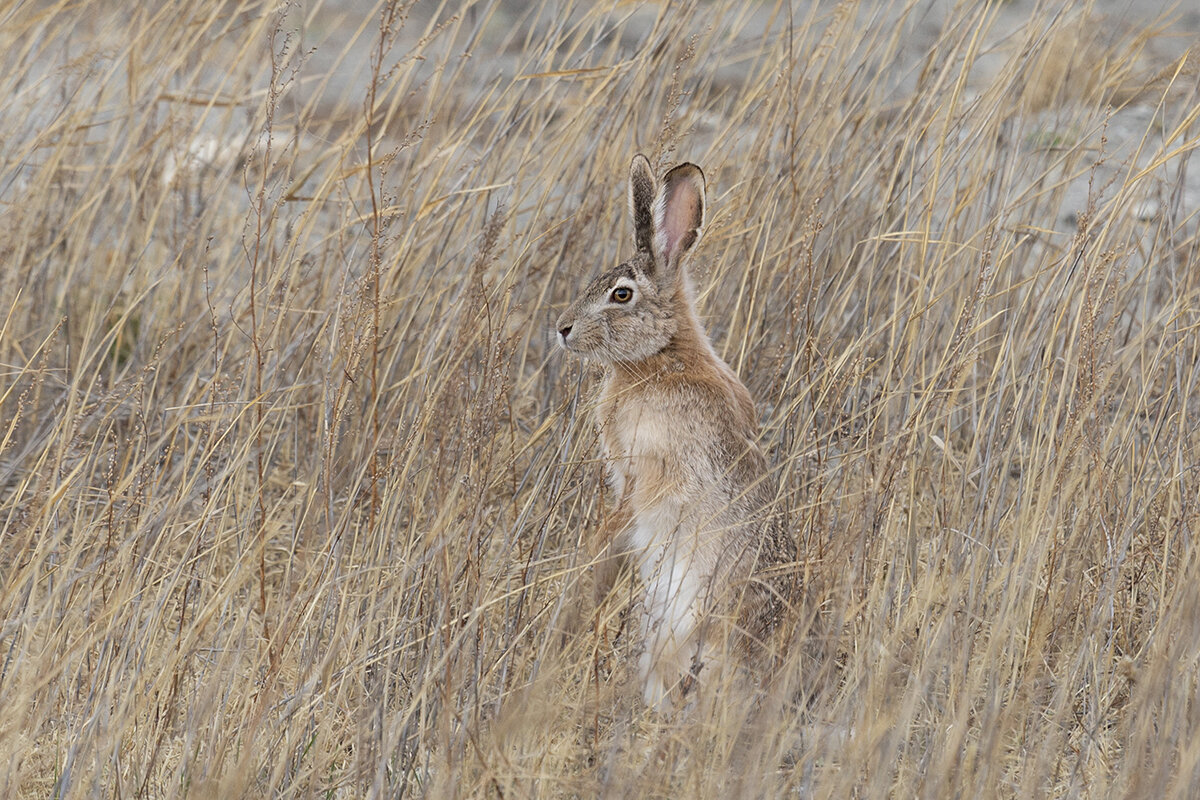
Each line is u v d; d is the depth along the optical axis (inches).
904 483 416.5
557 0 538.9
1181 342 428.8
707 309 483.5
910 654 357.4
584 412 422.3
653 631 367.6
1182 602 336.8
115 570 370.6
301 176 523.8
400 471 403.2
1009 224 513.7
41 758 335.3
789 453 425.7
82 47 622.2
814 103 509.0
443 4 490.3
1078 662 349.1
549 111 522.0
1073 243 437.1
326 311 447.8
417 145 494.0
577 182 508.7
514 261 441.7
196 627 352.2
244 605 405.7
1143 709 313.3
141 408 421.1
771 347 478.3
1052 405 431.5
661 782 315.0
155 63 559.2
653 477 398.3
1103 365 418.6
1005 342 419.2
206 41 577.3
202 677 370.6
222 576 422.6
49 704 339.0
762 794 308.5
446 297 486.3
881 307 493.7
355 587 379.6
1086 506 384.5
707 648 370.0
